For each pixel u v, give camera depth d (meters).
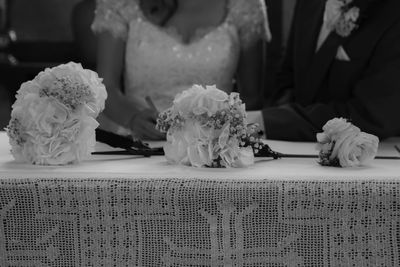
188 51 2.12
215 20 2.18
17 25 4.36
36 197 1.25
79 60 3.66
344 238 1.22
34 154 1.34
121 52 2.19
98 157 1.45
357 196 1.21
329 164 1.34
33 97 1.32
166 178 1.23
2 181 1.25
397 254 1.22
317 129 1.74
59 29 4.37
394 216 1.22
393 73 1.70
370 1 1.80
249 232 1.23
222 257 1.24
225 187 1.22
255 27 2.19
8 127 1.35
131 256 1.25
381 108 1.68
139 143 1.49
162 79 2.13
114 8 2.16
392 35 1.75
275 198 1.22
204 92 1.30
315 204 1.21
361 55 1.80
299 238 1.23
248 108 2.17
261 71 2.26
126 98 2.02
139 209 1.24
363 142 1.32
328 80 1.90
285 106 1.81
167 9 2.16
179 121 1.31
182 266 1.25
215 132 1.30
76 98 1.32
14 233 1.27
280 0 2.77
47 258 1.27
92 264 1.26
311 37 1.96
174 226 1.24
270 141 1.75
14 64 4.20
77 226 1.26
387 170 1.29
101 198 1.24
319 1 1.97
